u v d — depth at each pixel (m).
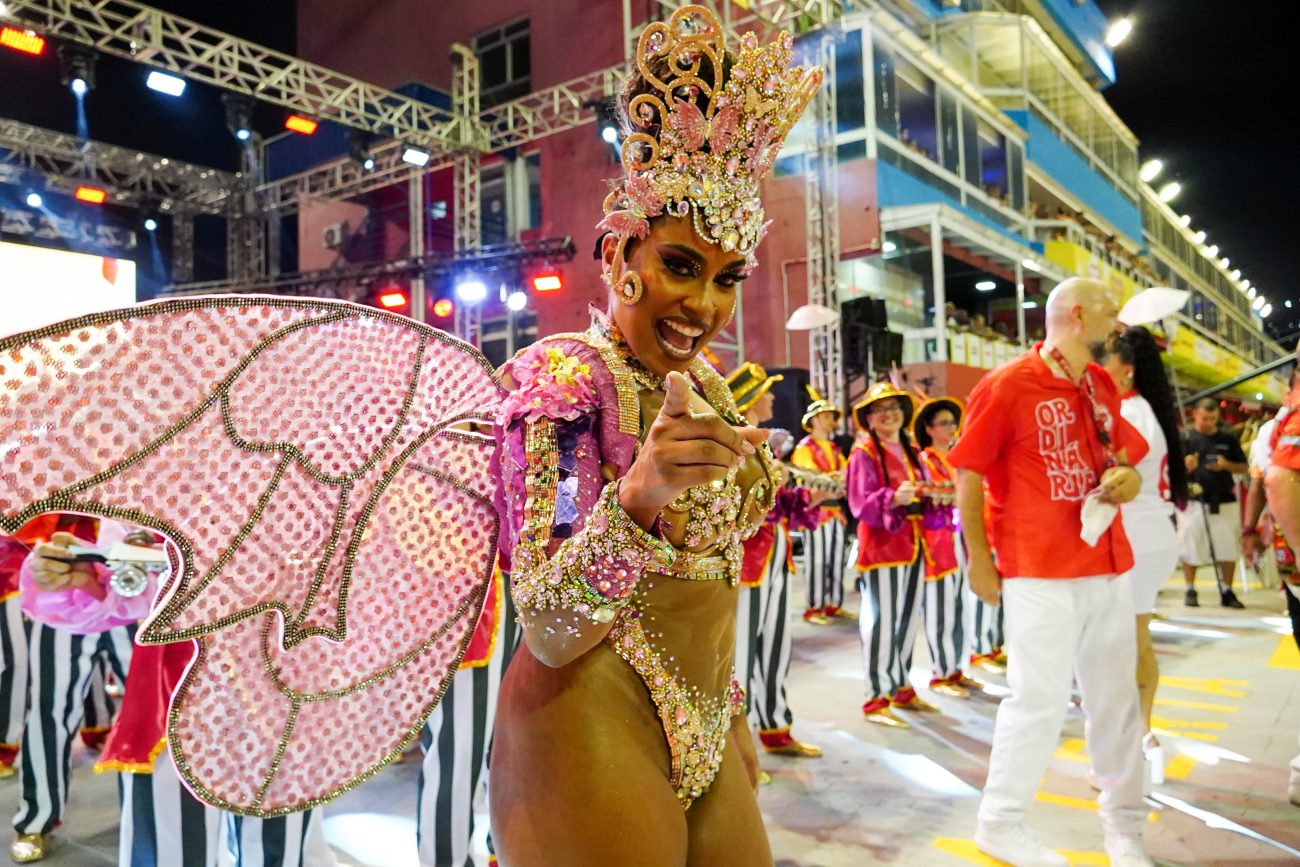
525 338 13.99
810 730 4.14
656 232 1.18
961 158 15.41
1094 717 2.71
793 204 12.04
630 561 1.04
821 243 10.69
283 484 1.35
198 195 14.04
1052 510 2.61
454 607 1.53
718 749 1.29
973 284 16.69
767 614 3.76
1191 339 19.36
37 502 1.15
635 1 12.65
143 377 1.23
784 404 10.01
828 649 5.85
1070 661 2.65
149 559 2.14
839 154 12.85
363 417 1.42
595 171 13.16
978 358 13.62
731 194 1.17
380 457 1.44
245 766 1.37
